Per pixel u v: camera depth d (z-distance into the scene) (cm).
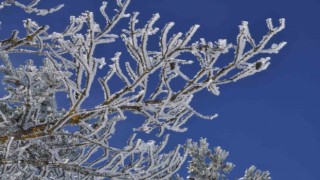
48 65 442
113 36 371
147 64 343
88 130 419
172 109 385
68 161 419
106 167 397
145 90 361
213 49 324
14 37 414
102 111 384
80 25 438
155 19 322
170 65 341
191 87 351
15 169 407
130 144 398
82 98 355
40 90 438
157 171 413
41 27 407
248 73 330
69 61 381
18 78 436
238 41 314
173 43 329
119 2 361
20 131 384
